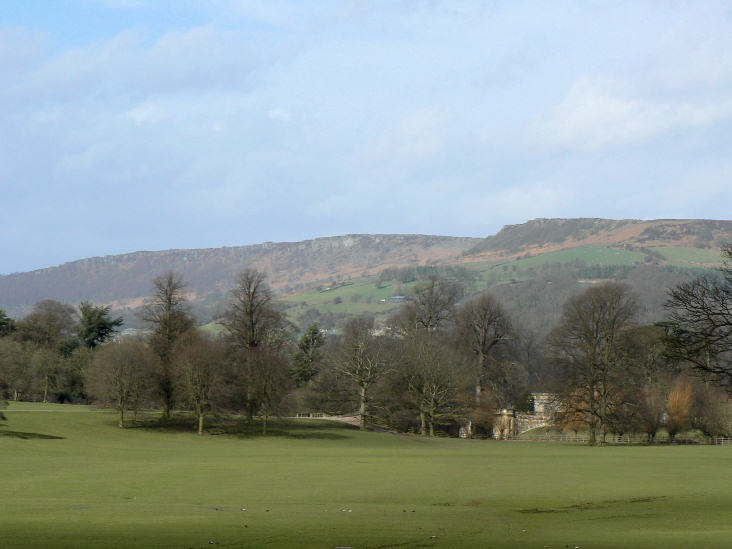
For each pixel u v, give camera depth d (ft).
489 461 213.66
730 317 171.01
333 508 115.55
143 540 81.15
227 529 90.63
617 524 103.09
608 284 368.07
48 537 81.82
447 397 399.03
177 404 359.05
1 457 207.72
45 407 396.37
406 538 86.53
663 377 410.52
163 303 352.28
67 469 175.32
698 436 392.68
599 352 353.31
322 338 566.36
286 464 195.72
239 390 330.95
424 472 176.04
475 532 93.25
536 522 104.63
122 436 295.07
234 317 352.28
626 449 299.17
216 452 251.39
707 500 127.65
